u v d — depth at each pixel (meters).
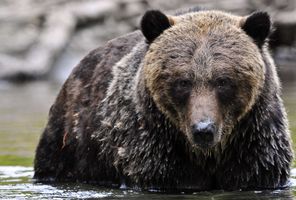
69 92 15.41
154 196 12.92
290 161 13.80
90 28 42.06
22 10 43.22
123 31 41.72
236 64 12.55
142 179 13.49
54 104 15.71
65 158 15.12
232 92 12.56
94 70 15.10
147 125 13.27
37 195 13.48
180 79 12.55
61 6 43.38
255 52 12.88
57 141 15.29
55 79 39.22
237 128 13.05
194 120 12.09
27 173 16.14
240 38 12.85
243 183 13.44
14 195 13.51
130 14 42.50
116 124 13.79
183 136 13.11
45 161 15.43
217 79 12.48
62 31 41.03
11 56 40.44
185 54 12.66
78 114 14.88
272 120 13.31
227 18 13.30
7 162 17.33
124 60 14.22
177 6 42.16
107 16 42.41
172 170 13.33
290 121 19.16
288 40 38.53
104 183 14.38
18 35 41.47
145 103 13.17
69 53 40.47
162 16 13.23
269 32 13.27
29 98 30.45
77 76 15.46
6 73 38.75
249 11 40.56
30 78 39.09
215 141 12.22
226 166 13.38
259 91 12.86
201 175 13.45
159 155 13.26
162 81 12.73
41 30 41.97
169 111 12.88
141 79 13.23
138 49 13.93
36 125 22.95
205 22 13.12
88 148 14.52
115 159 13.81
